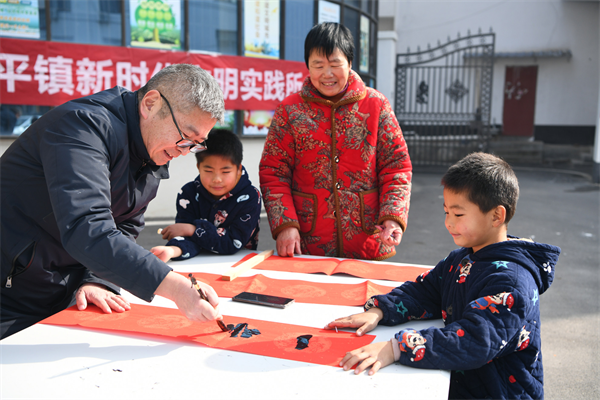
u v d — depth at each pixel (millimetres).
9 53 4898
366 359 1017
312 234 2066
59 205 1089
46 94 5090
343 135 1948
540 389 1162
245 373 990
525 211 6500
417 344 1026
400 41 13469
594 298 3482
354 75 1994
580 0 12359
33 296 1412
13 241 1310
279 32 6383
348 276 1685
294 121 1989
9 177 1285
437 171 10523
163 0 5535
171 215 5949
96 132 1208
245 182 2008
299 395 910
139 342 1135
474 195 1174
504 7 12828
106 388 930
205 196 2014
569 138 13117
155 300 1440
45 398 895
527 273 1135
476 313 1059
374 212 2012
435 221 6051
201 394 909
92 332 1192
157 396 902
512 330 1050
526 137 13281
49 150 1152
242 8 6047
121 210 1436
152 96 1252
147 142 1316
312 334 1185
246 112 6258
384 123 1950
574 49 12734
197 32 5828
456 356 1012
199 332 1191
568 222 5879
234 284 1572
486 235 1209
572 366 2523
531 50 12883
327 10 6980
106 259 1058
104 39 5344
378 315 1252
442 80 13188
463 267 1235
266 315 1310
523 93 13141
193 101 1222
